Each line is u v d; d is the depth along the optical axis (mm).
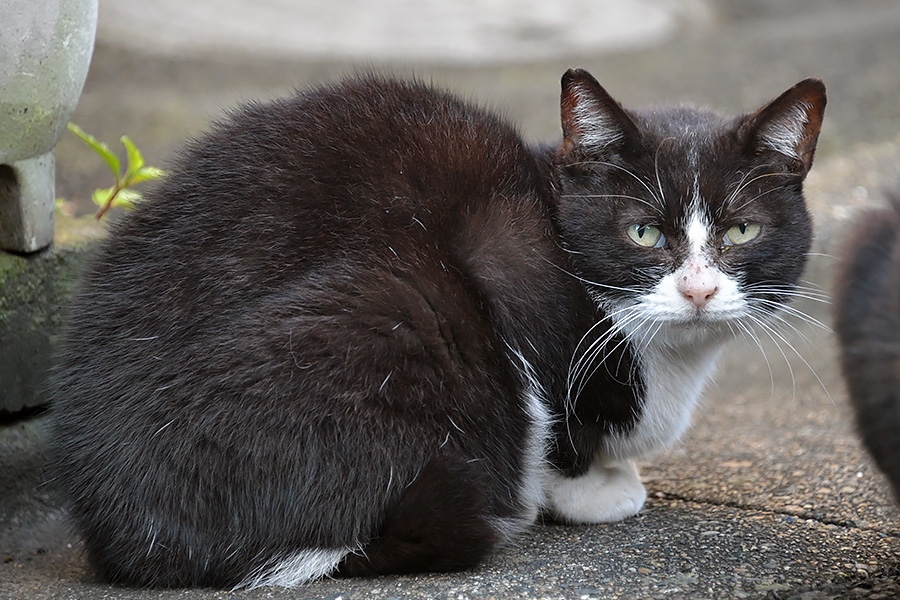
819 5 26266
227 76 16984
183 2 22266
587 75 4742
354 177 4715
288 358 4270
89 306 4770
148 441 4344
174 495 4328
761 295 4957
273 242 4520
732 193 4793
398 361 4406
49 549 5395
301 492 4301
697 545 4723
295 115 4945
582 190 4941
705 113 5434
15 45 4656
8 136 4879
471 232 4781
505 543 4867
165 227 4742
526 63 19328
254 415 4242
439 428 4488
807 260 5207
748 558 4527
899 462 4043
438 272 4625
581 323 4930
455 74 17891
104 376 4539
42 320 5637
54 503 5691
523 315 4809
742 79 15734
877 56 16656
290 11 22984
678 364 5164
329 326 4324
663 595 4082
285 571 4410
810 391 7574
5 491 5629
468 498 4371
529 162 5203
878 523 4957
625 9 25500
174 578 4422
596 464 5352
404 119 5012
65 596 4391
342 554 4430
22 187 5309
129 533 4406
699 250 4805
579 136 4895
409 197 4734
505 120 5555
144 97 14977
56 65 4902
